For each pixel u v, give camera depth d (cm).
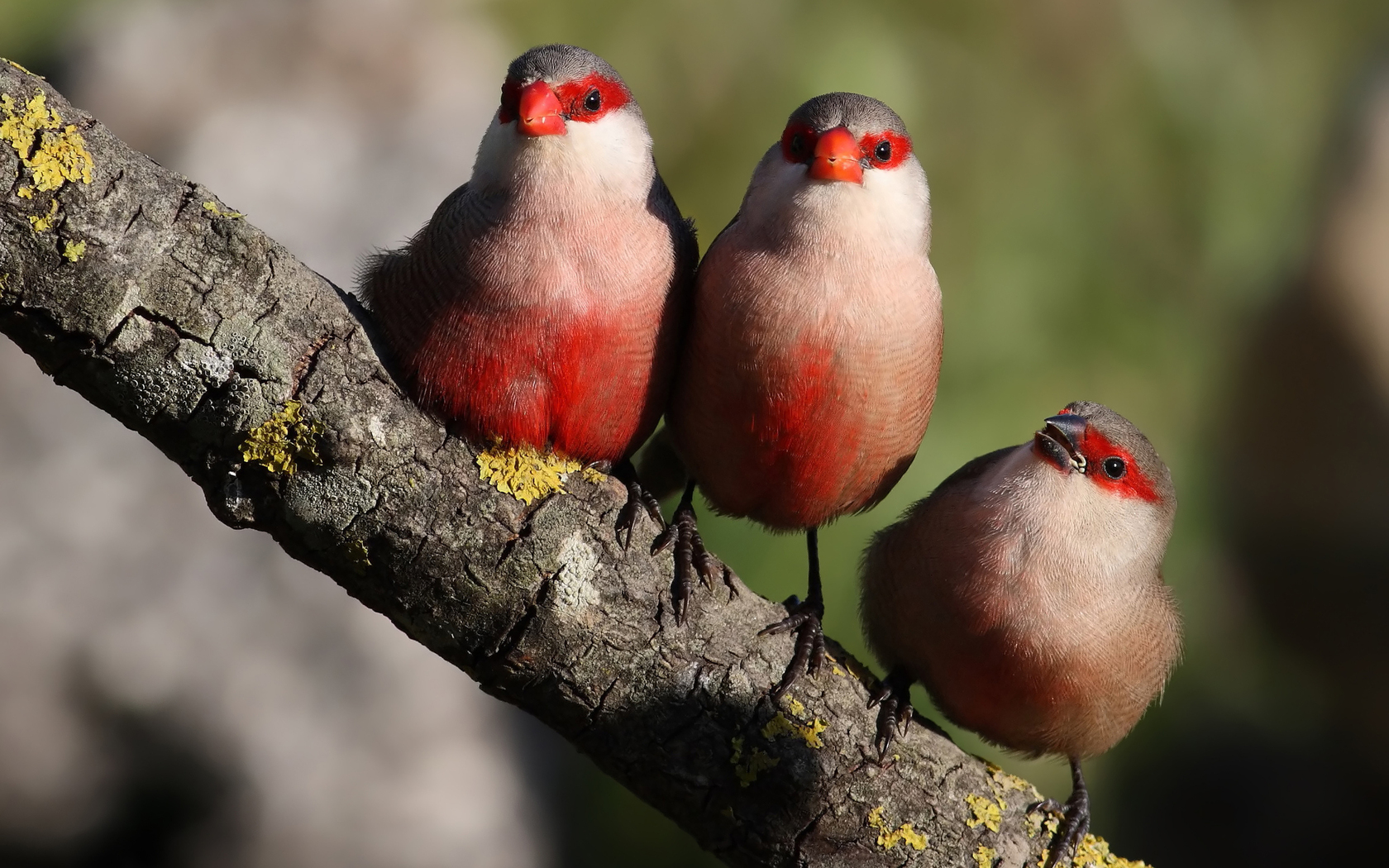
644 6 1042
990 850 568
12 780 915
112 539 947
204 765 933
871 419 612
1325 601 1095
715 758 533
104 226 443
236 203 1034
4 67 439
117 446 966
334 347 481
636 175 577
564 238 546
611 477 542
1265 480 1112
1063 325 1031
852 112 612
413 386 538
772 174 616
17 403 963
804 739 541
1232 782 1075
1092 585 630
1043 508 632
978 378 990
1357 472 1089
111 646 927
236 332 464
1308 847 1071
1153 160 1089
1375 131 1135
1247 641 1121
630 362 564
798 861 544
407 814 939
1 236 432
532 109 550
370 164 1068
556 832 997
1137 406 1032
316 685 945
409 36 1132
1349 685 1095
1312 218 1135
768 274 593
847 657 588
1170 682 1053
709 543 916
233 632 944
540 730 1017
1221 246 1100
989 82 1055
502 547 504
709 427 619
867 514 917
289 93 1091
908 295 608
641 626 523
